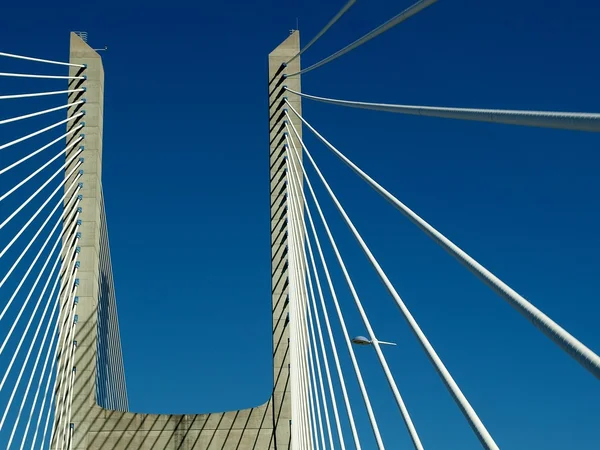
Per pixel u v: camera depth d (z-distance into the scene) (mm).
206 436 27359
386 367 14422
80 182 28719
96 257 28188
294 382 24312
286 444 27125
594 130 6922
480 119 9812
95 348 27688
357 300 16641
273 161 29547
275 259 28562
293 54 30672
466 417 9766
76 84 29609
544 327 7512
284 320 27969
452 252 10430
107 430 27125
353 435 16438
